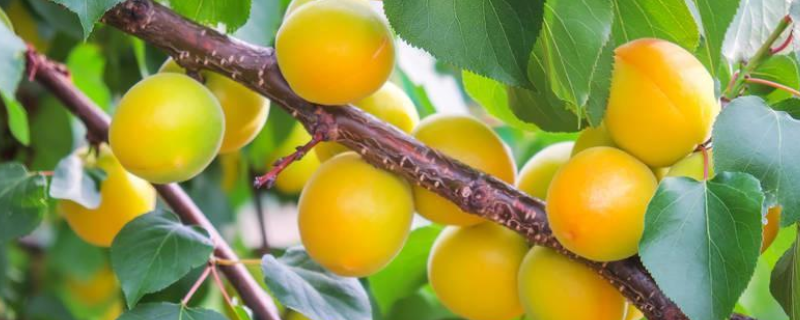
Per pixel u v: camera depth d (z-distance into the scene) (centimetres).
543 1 72
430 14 73
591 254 74
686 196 71
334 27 75
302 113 78
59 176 85
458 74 109
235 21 81
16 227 86
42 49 105
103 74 102
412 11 73
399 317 97
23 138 98
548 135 95
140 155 76
